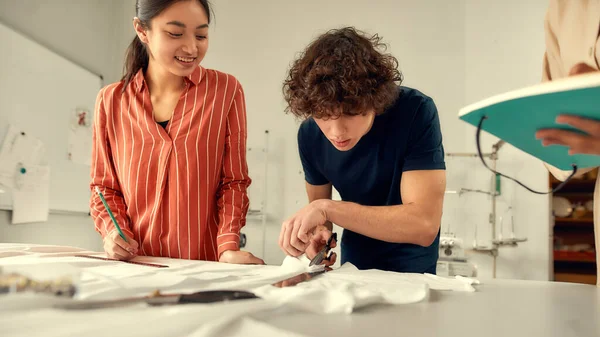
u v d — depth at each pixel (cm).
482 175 278
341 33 92
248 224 313
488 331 46
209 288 60
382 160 106
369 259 113
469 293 71
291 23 327
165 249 119
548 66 97
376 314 52
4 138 231
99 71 316
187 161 118
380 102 89
